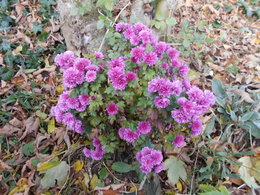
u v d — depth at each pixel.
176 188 0.70
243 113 0.80
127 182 0.71
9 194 0.67
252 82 0.95
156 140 0.69
